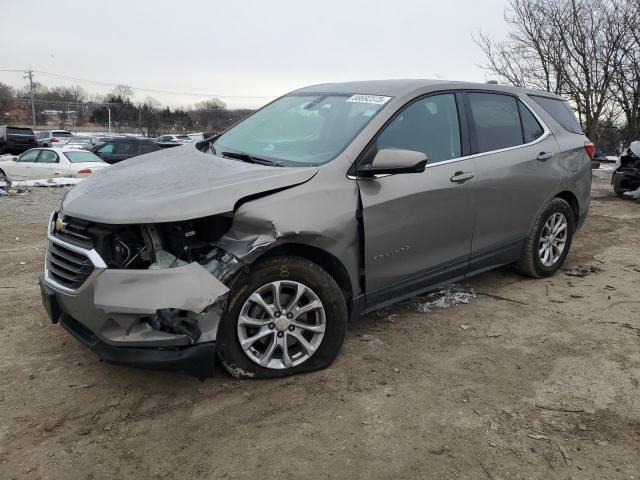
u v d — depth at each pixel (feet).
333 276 11.91
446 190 13.46
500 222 15.40
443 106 14.28
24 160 57.00
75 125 343.67
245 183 10.71
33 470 8.66
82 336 10.41
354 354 12.52
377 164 11.66
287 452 9.16
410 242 12.92
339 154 11.98
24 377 11.39
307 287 11.16
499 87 16.33
